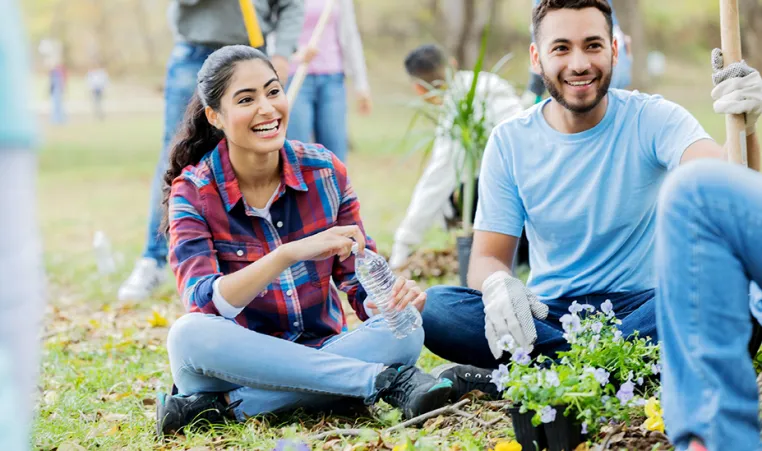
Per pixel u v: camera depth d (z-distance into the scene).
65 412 3.89
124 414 3.86
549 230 3.74
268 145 3.49
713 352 2.32
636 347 3.17
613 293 3.69
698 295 2.35
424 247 7.24
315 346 3.68
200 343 3.39
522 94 6.17
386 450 3.13
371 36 44.84
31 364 1.94
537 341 3.57
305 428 3.47
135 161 19.75
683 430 2.34
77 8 49.19
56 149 22.58
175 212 3.58
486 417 3.35
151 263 6.57
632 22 13.99
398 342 3.57
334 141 6.88
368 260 3.45
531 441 2.85
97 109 31.58
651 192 3.65
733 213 2.33
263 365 3.43
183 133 3.70
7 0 1.88
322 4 6.77
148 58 53.53
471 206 5.76
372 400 3.49
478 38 21.41
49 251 9.46
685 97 29.27
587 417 2.72
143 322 5.93
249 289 3.37
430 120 6.12
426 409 3.39
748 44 24.41
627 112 3.66
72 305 6.75
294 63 6.70
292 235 3.67
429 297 3.79
